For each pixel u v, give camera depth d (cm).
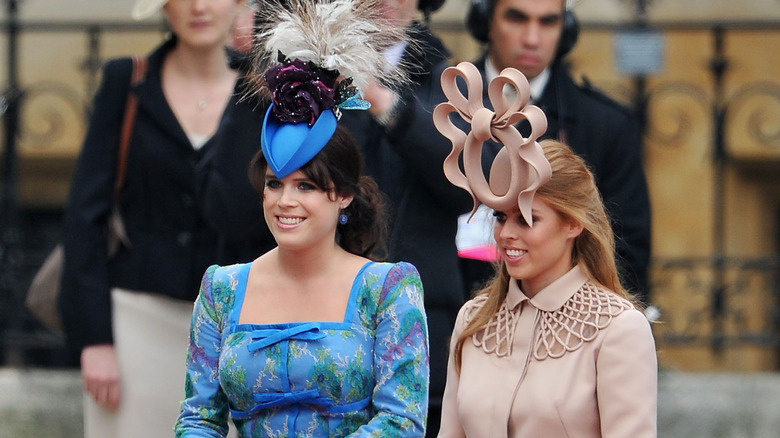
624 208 2002
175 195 1861
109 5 3622
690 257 3472
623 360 1250
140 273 1858
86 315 1845
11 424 2734
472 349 1338
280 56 1316
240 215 1659
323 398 1255
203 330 1314
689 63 3512
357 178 1304
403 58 1585
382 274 1282
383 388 1255
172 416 1861
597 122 2006
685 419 2822
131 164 1870
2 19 3581
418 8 1734
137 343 1861
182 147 1858
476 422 1294
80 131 3506
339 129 1297
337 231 1350
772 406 2906
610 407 1244
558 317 1292
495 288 1341
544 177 1252
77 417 2797
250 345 1261
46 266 1981
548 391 1263
